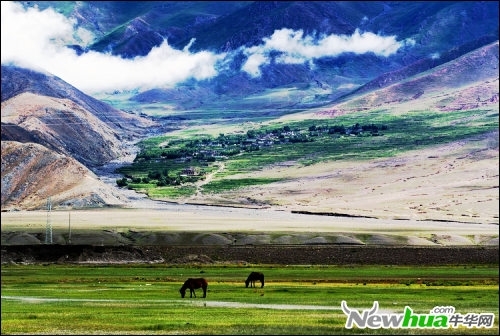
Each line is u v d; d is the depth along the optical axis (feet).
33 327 327.06
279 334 303.48
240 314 370.94
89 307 407.64
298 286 541.75
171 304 421.18
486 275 652.48
